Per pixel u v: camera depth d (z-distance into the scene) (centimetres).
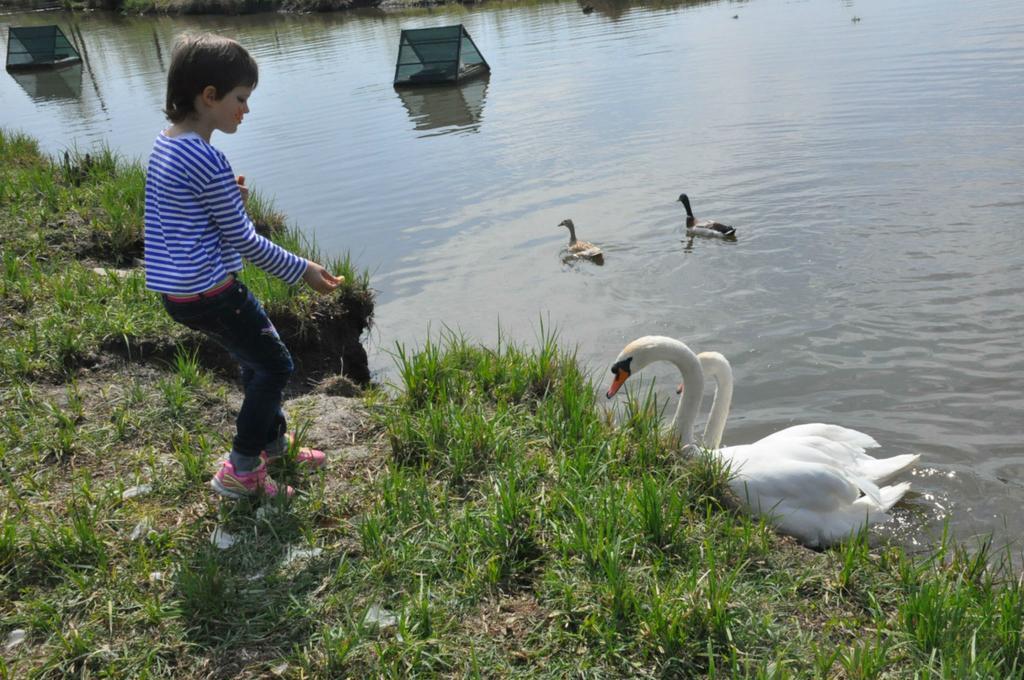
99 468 473
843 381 735
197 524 421
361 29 3734
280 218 1073
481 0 4303
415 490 445
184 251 380
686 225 1153
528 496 434
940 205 1103
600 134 1631
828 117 1547
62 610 365
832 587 386
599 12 3550
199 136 392
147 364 611
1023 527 525
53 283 686
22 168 1188
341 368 752
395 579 386
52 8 6150
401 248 1155
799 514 511
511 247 1138
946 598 358
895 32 2252
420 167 1527
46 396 544
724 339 838
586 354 830
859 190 1189
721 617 348
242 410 423
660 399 733
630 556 397
